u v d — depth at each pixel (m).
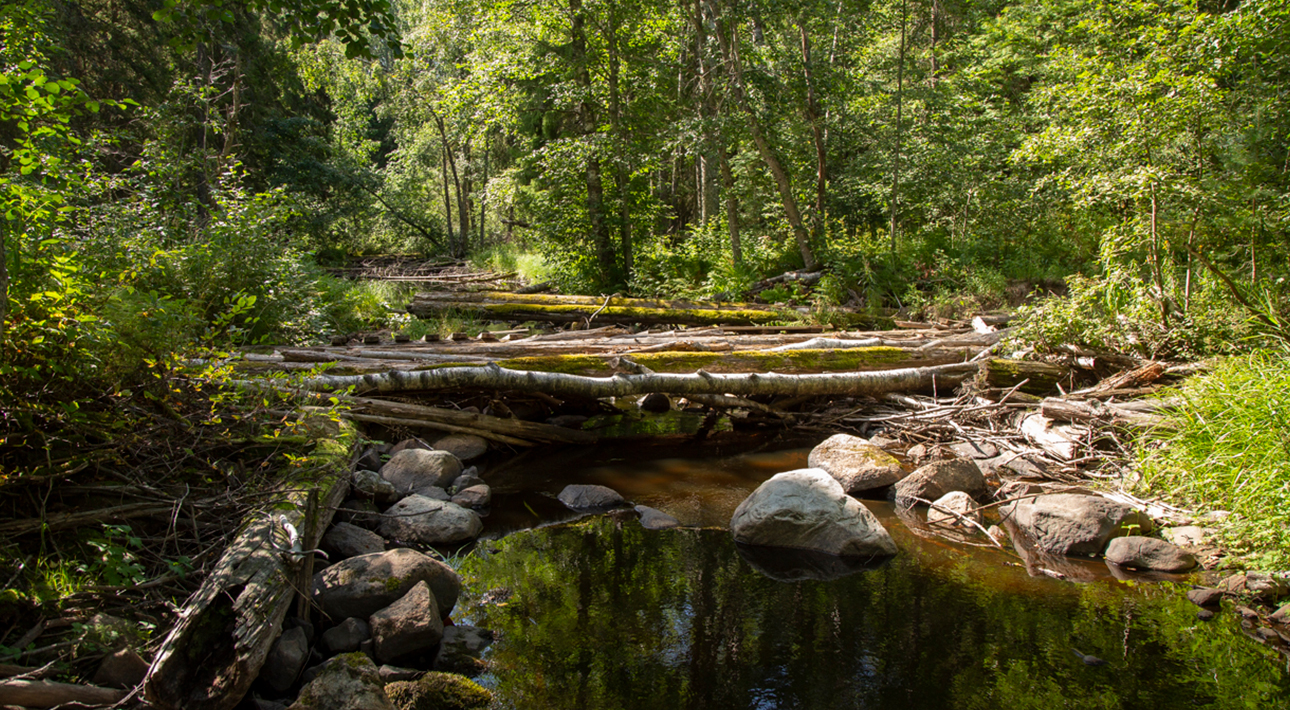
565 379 6.18
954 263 13.18
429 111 26.77
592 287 15.20
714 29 13.44
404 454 5.25
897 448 6.46
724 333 9.19
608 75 15.08
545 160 15.27
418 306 10.74
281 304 7.26
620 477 5.80
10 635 2.54
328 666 2.68
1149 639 3.22
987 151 14.36
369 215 28.50
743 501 5.00
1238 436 4.40
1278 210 6.94
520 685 2.90
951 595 3.71
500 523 4.77
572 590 3.78
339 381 5.62
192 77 16.41
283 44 20.80
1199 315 6.85
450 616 3.45
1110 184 7.02
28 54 4.61
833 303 11.42
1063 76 13.45
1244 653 3.08
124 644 2.56
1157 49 7.00
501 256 21.89
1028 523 4.54
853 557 4.24
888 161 14.42
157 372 3.69
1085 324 7.22
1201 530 4.16
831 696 2.83
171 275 6.24
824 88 13.86
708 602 3.65
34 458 3.32
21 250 3.40
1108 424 5.56
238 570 2.83
